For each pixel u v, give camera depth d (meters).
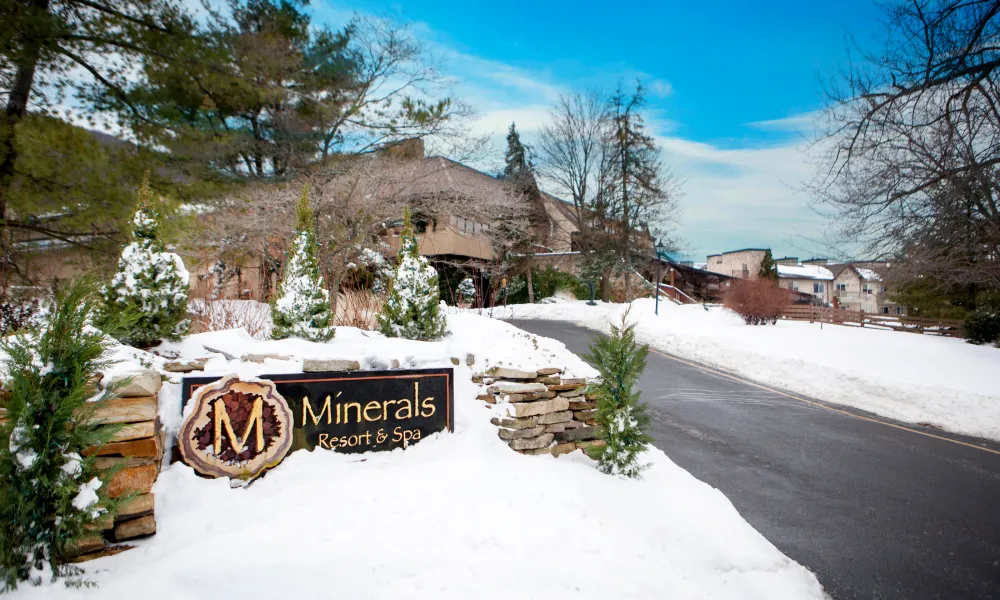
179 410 3.82
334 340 5.75
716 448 7.57
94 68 10.06
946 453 7.70
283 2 15.23
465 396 5.38
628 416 5.39
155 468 3.34
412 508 3.79
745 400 10.69
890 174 14.23
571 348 16.19
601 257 34.50
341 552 3.21
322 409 4.47
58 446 2.73
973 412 9.79
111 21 9.82
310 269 5.67
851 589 4.11
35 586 2.57
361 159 14.07
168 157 10.70
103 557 2.97
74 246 9.42
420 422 4.96
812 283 62.69
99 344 3.05
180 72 10.74
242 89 12.48
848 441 8.13
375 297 10.06
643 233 35.25
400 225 16.20
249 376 4.14
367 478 4.15
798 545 4.79
